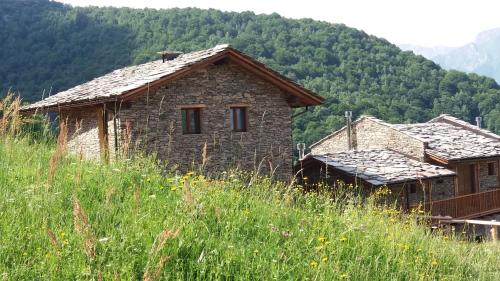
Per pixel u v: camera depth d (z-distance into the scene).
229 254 6.29
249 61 18.33
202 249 6.35
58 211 6.82
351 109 48.31
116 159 10.51
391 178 20.97
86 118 19.12
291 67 58.88
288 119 19.70
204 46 61.66
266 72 18.73
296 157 39.09
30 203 6.65
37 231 6.10
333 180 22.38
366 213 10.51
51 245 5.73
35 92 43.06
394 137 27.20
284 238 7.39
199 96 17.91
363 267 6.99
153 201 7.72
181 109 17.64
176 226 6.59
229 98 18.48
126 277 5.38
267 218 8.02
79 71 50.19
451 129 30.03
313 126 43.25
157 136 17.02
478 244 12.16
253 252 6.54
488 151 26.94
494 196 26.17
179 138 17.44
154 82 16.28
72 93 21.34
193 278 5.76
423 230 10.34
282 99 19.62
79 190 7.54
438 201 23.00
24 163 9.16
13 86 44.81
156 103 17.05
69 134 20.62
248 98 18.88
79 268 5.34
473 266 8.71
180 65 17.41
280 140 19.47
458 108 54.16
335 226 8.52
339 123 43.72
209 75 18.12
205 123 18.00
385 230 9.07
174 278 5.67
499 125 52.06
